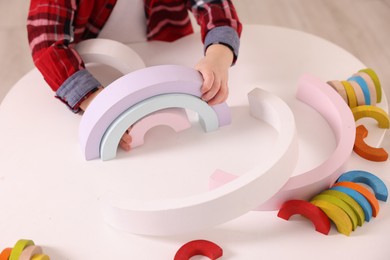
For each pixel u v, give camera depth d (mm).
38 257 820
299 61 1201
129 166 976
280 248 853
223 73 1072
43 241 870
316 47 1240
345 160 929
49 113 1091
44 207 916
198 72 998
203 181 946
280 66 1188
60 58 1095
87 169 973
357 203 880
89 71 1180
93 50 1140
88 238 872
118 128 958
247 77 1159
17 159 998
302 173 922
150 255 848
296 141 944
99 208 913
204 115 1014
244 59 1207
